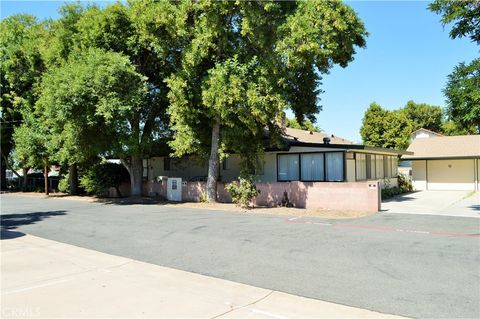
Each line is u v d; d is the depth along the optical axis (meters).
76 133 21.14
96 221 14.63
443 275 6.87
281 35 16.45
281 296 5.98
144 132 24.27
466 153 28.78
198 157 22.89
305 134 30.78
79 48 21.91
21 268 7.78
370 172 24.34
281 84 17.14
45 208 20.11
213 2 16.64
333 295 5.98
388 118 44.62
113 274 7.32
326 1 15.90
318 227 12.33
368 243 9.68
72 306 5.58
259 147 19.77
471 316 5.09
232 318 5.10
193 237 10.97
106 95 19.11
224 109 16.97
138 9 18.66
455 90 13.60
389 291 6.09
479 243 9.54
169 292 6.22
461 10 13.42
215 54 18.47
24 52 29.86
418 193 27.69
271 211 16.84
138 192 25.19
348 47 17.05
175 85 18.20
